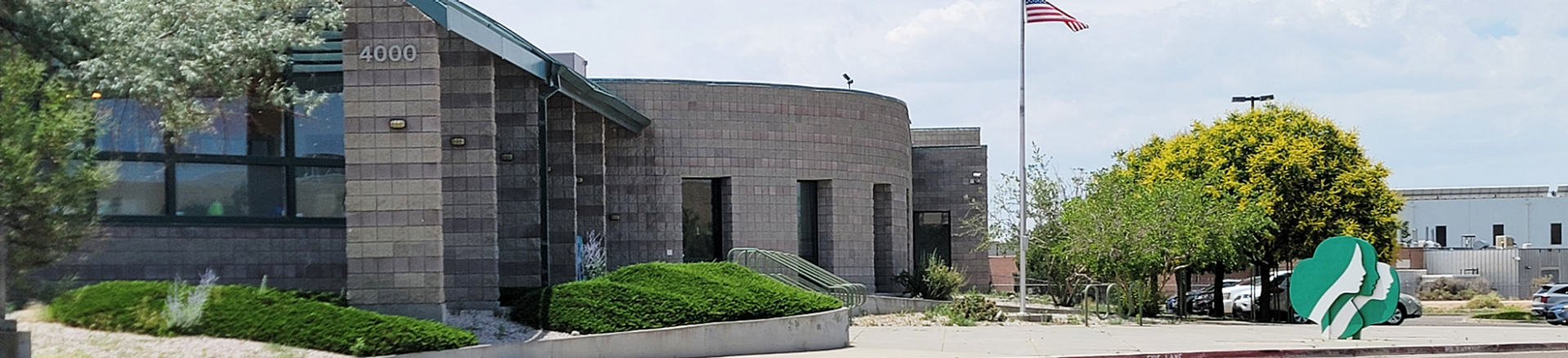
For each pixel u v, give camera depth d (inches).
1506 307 1898.4
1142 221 1152.8
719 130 1156.5
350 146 671.8
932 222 1562.5
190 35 569.3
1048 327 1002.7
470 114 750.5
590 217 987.9
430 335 616.1
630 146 1130.7
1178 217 1168.8
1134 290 1256.8
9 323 545.0
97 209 637.3
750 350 730.8
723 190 1168.2
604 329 693.9
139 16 561.9
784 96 1192.2
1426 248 2559.1
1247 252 1326.3
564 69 829.2
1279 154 1381.6
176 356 574.6
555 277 890.1
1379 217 1397.6
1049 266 1403.8
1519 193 3056.1
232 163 738.2
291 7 623.8
